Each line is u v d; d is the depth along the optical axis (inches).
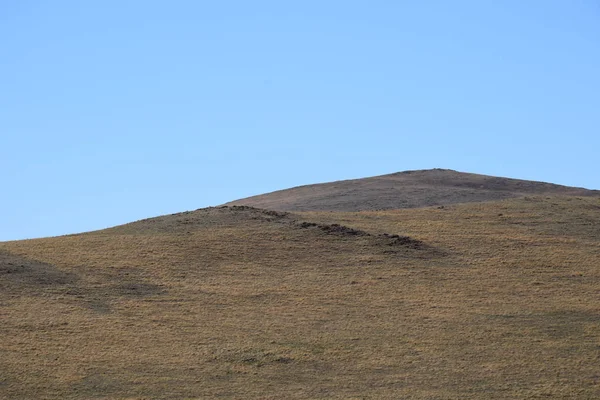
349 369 1907.0
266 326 2178.9
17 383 1800.0
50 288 2436.0
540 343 2041.1
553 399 1723.7
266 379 1852.9
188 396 1761.8
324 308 2315.5
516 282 2524.6
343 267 2669.8
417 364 1926.7
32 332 2095.2
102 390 1784.0
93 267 2640.3
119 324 2172.7
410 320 2217.0
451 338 2084.2
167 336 2100.1
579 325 2160.4
